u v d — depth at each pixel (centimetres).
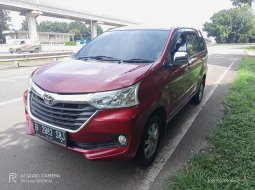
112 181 314
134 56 384
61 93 284
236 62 1705
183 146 404
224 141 399
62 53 1917
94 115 276
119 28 479
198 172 316
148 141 333
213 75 1108
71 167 342
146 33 432
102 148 292
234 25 7331
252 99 633
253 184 297
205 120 518
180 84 415
